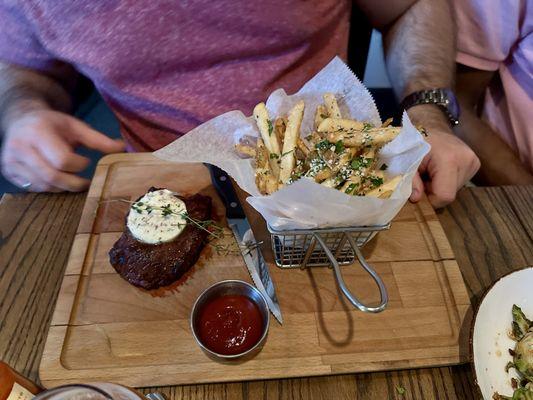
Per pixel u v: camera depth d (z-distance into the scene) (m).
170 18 1.09
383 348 0.81
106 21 1.08
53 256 0.96
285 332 0.83
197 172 1.16
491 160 1.54
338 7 1.34
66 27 1.10
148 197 0.98
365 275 0.93
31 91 1.26
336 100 0.97
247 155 0.92
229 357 0.75
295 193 0.70
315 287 0.91
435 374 0.79
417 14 1.51
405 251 0.98
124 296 0.88
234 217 1.01
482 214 1.08
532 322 0.80
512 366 0.77
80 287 0.90
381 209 0.75
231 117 0.96
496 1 1.40
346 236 0.78
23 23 1.17
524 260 0.98
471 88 1.67
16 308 0.87
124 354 0.79
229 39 1.17
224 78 1.22
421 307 0.88
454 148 1.09
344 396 0.76
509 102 1.54
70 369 0.77
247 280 0.92
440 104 1.29
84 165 1.12
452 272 0.93
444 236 1.00
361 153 0.88
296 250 0.89
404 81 1.44
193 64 1.19
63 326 0.82
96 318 0.84
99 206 1.06
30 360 0.79
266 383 0.78
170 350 0.80
